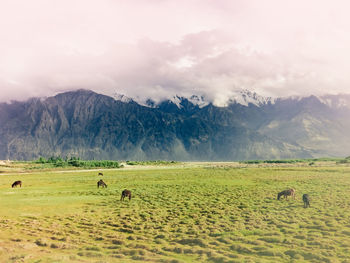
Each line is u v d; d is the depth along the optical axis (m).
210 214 31.25
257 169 116.31
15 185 64.25
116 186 63.06
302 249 19.33
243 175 86.81
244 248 19.73
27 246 20.25
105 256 18.50
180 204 38.19
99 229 25.98
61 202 40.94
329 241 20.64
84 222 28.50
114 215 31.88
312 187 51.94
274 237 22.00
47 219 29.75
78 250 20.06
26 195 49.12
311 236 21.95
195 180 73.62
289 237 22.16
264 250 19.17
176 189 54.84
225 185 60.34
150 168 153.50
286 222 26.97
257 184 60.94
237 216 29.95
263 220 28.05
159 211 33.94
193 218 29.83
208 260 17.77
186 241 21.86
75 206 37.75
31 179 86.88
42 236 23.44
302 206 34.25
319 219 27.47
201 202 39.28
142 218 30.39
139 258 18.06
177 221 28.56
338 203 34.78
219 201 39.81
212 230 24.66
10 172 126.62
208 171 112.38
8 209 35.56
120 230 25.77
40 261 17.00
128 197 45.16
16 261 16.84
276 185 57.47
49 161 188.25
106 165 166.62
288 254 18.64
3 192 53.97
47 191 55.19
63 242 21.77
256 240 21.52
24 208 36.28
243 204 36.72
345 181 59.75
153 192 51.00
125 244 21.38
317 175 78.12
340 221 25.95
